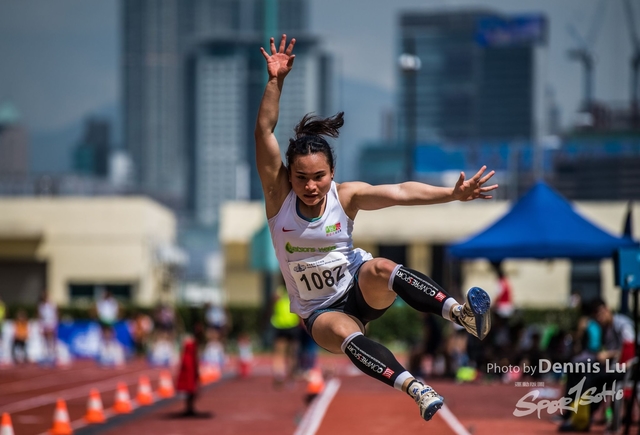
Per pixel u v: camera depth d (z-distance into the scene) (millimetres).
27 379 45938
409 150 74500
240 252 81562
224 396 35719
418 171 131875
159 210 93688
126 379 45781
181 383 28641
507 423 25391
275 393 36844
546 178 138750
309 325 11836
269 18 66000
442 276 76375
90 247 84438
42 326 60000
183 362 28828
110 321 61656
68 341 63281
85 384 42812
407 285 11141
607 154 152375
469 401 30828
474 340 39531
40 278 84438
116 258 84312
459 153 132375
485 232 38875
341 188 11898
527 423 25250
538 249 36844
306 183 11438
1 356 59844
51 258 84250
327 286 11875
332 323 11438
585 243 36469
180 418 28484
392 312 69312
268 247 63344
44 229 83938
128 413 30016
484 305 10359
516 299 73625
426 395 10484
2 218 84000
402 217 76438
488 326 10531
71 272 84312
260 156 11828
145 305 75000
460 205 77062
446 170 132250
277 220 11844
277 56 12031
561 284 73375
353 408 30188
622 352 24422
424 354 43219
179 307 74375
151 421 27797
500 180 121438
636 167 191250
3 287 84250
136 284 84250
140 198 85125
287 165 11672
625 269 20938
